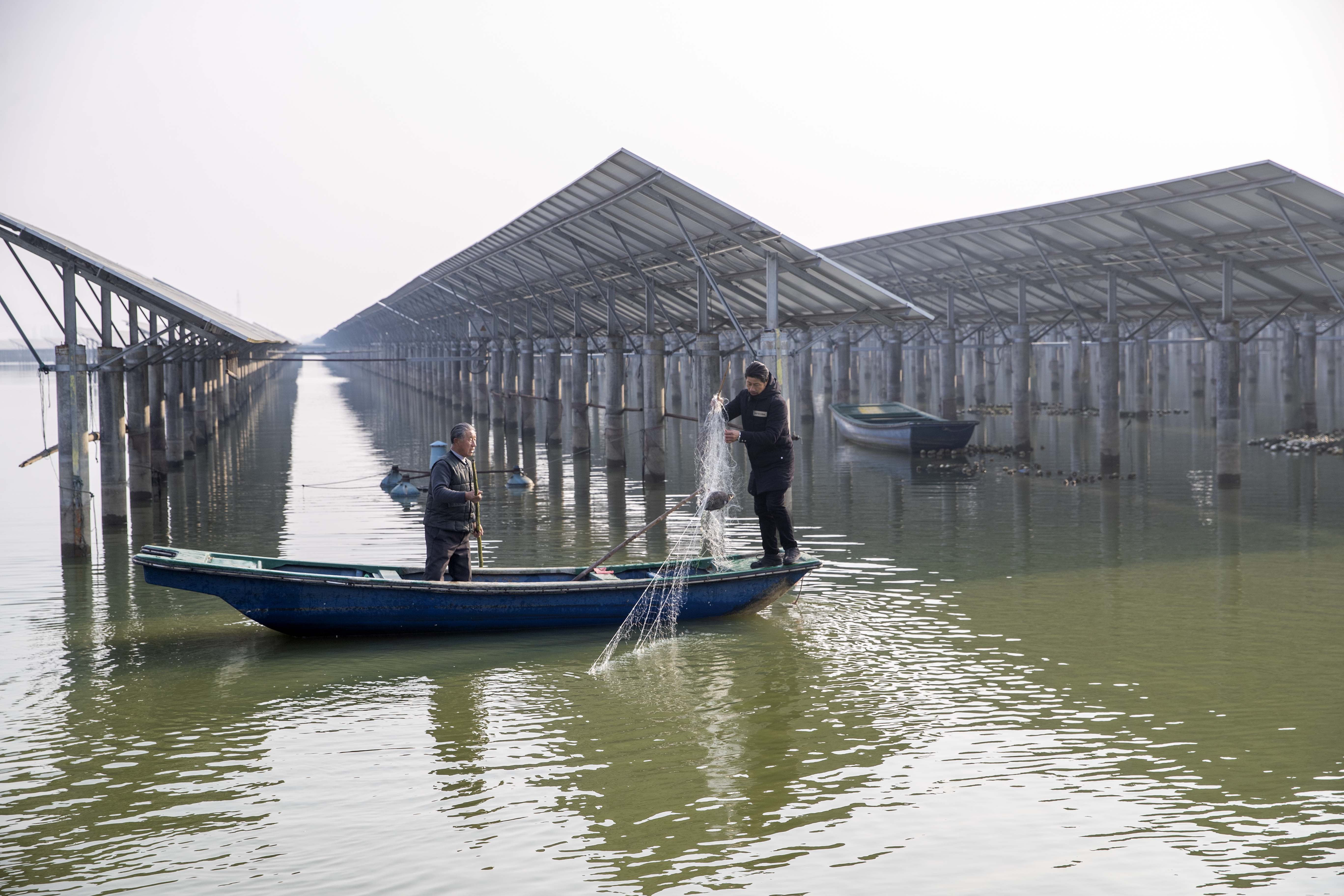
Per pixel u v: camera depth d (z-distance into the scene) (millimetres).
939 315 41125
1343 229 18922
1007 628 12367
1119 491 23625
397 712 9586
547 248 31281
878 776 8023
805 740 8805
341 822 7309
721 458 16328
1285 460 28562
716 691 10125
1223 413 23438
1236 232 21734
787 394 20484
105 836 7113
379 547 17984
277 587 11305
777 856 6766
